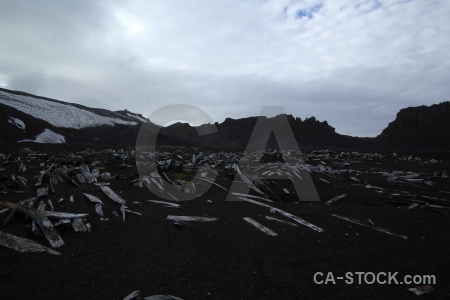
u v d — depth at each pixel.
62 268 4.02
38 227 5.05
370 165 24.84
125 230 5.61
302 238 5.66
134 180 10.04
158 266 4.22
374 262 4.71
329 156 30.06
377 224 6.94
